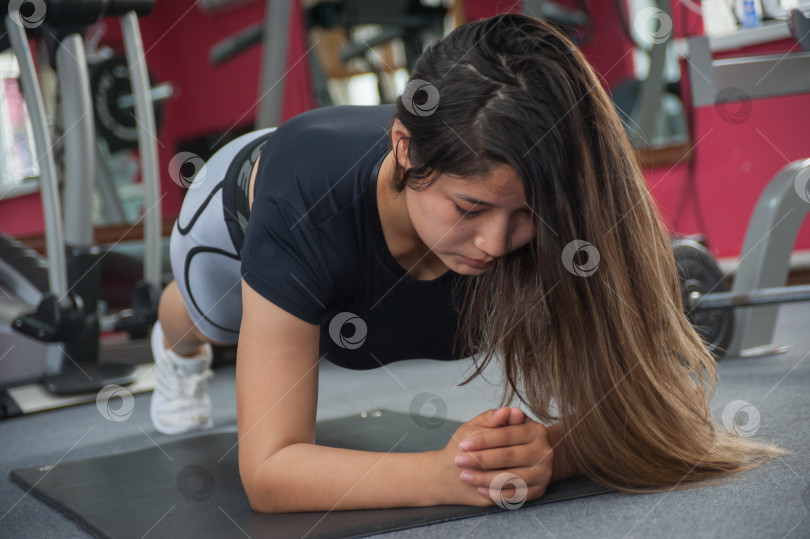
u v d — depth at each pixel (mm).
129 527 930
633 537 746
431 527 825
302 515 884
